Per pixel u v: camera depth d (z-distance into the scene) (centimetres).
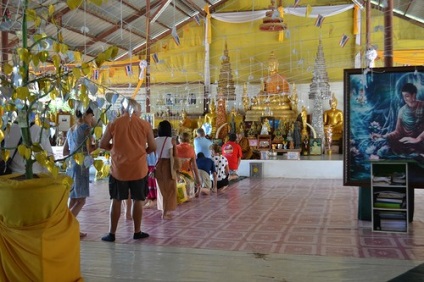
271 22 1553
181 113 1892
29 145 310
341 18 1839
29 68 339
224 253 421
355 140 571
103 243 465
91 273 364
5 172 377
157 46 1977
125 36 1784
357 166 570
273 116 1766
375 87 567
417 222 566
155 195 686
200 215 630
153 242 470
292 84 1880
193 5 1786
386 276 349
